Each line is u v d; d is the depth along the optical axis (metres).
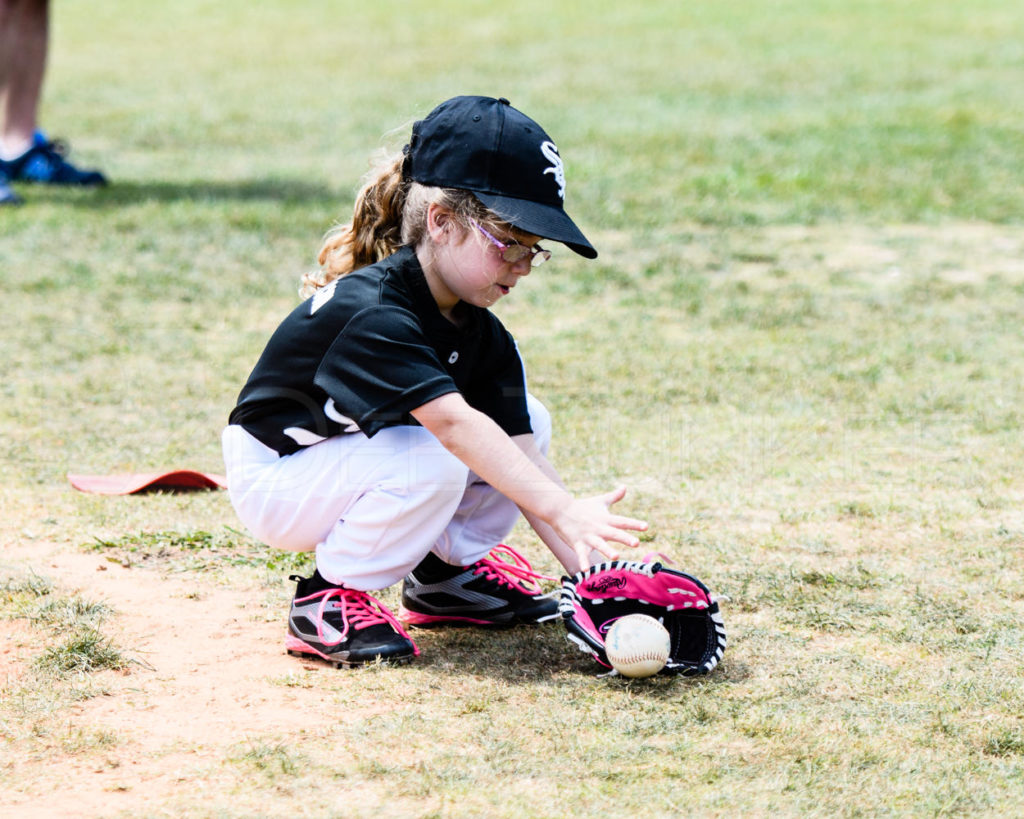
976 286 27.89
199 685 10.46
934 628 11.71
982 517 14.89
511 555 13.16
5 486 15.84
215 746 9.32
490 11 91.31
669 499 15.59
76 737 9.41
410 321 10.38
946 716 9.89
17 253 30.48
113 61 73.31
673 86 61.06
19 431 18.25
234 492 11.33
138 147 48.25
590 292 27.52
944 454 17.28
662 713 9.91
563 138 47.66
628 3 93.44
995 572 13.16
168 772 8.91
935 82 60.50
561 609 10.80
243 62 72.12
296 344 10.73
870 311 25.80
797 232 33.97
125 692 10.28
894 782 8.78
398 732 9.52
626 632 10.47
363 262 11.20
